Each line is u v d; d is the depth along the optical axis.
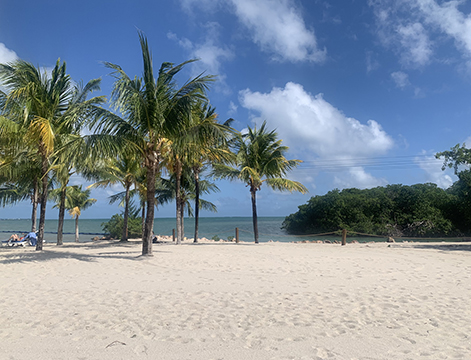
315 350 3.44
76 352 3.38
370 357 3.28
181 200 23.09
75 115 11.16
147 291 6.08
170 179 21.86
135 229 26.78
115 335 3.87
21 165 15.19
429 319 4.50
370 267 8.83
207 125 10.89
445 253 12.13
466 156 17.41
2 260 10.00
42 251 13.19
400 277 7.49
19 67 12.35
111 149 10.72
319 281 7.03
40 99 12.70
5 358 3.22
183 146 11.37
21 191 21.75
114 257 10.69
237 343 3.64
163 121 11.12
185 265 9.12
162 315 4.62
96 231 54.19
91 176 18.12
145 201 23.17
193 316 4.58
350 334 3.92
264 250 13.19
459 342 3.67
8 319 4.44
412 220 38.53
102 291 6.07
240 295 5.79
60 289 6.25
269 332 3.98
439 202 38.44
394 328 4.14
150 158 11.55
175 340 3.72
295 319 4.47
